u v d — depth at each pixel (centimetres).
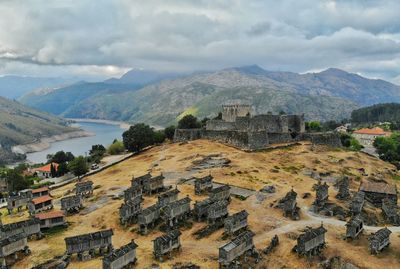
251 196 12169
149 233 10069
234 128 19850
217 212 10294
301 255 8900
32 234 9950
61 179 18962
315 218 10969
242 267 8519
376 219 11262
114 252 8219
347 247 9394
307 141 19475
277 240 9406
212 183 12800
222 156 16412
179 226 10281
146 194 12600
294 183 13762
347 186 12569
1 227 9544
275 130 19888
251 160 15850
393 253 9225
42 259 8875
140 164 17388
